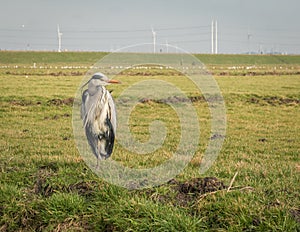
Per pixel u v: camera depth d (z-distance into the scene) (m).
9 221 19.67
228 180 22.70
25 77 89.38
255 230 17.45
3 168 25.27
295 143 37.06
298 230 17.38
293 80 93.81
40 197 20.98
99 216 19.11
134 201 19.34
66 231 18.88
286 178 23.28
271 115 53.44
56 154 29.97
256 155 31.62
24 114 50.81
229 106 59.22
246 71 119.69
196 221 18.09
